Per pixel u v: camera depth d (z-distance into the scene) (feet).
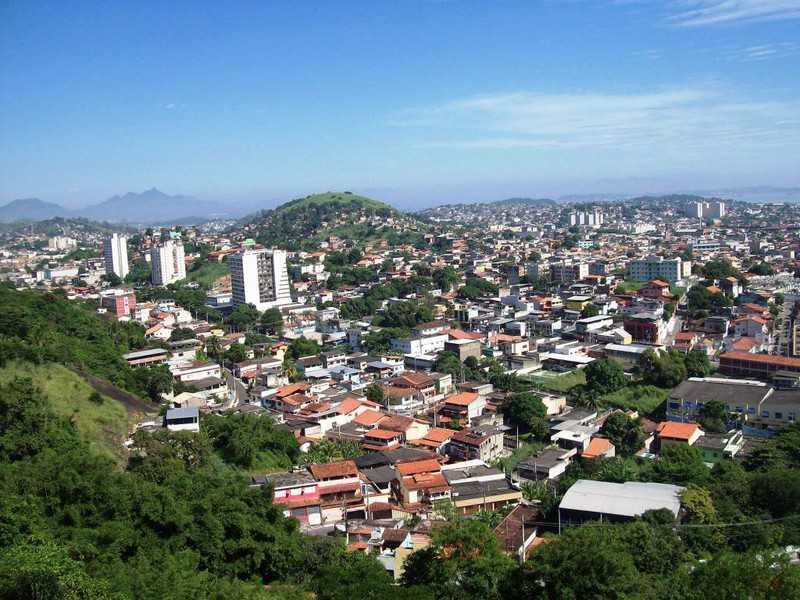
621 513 246.68
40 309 444.96
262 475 298.56
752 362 452.76
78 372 353.51
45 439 245.24
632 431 361.92
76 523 202.59
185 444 289.12
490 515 276.82
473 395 424.05
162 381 409.69
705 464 313.12
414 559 189.67
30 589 151.23
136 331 573.33
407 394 444.55
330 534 262.88
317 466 301.63
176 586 178.70
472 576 179.73
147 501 214.90
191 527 214.48
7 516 181.78
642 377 467.11
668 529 225.56
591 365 460.14
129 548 200.34
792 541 230.07
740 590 163.53
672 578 190.08
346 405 407.23
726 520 240.53
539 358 529.45
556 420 398.01
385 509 282.77
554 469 331.98
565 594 165.48
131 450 290.15
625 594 169.89
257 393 474.49
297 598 189.37
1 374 299.99
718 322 603.67
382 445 358.64
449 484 303.68
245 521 223.10
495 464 351.25
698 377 454.81
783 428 336.90
